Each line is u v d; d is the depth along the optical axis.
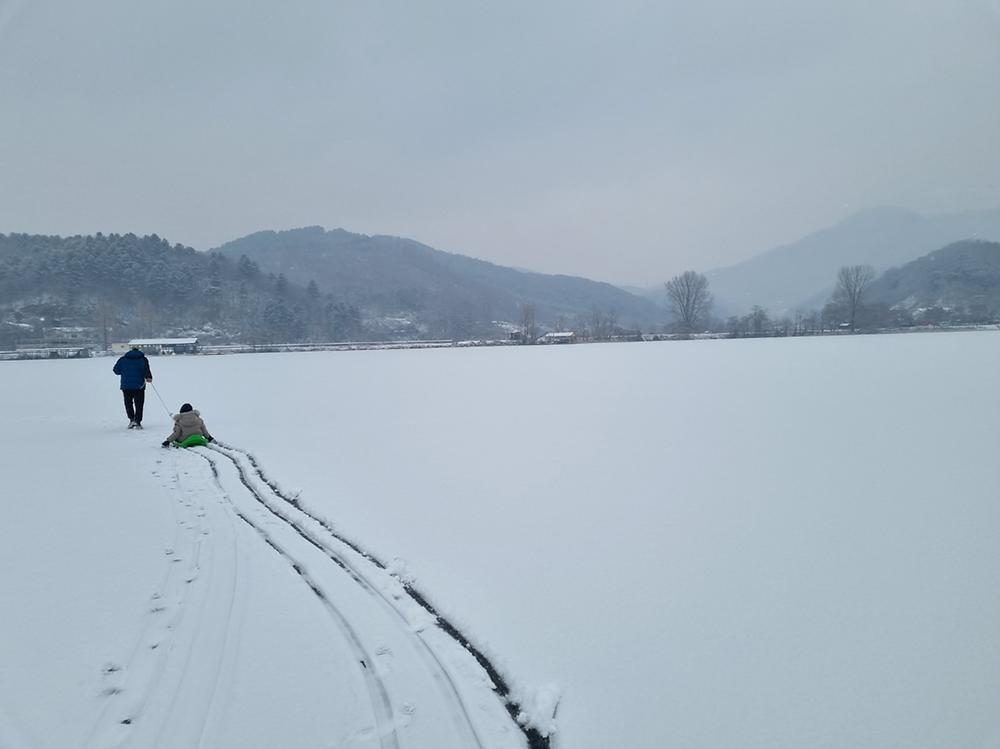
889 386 15.49
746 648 3.36
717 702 2.89
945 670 3.11
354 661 3.27
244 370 30.75
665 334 75.31
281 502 6.33
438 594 4.09
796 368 21.61
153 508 6.11
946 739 2.60
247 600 3.99
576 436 10.06
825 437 9.31
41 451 9.48
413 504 6.23
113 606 3.91
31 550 4.92
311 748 2.59
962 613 3.69
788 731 2.68
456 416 12.73
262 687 3.03
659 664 3.22
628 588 4.15
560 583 4.25
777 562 4.55
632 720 2.78
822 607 3.82
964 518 5.42
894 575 4.27
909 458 7.82
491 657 3.32
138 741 2.64
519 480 7.21
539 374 23.31
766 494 6.37
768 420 11.02
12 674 3.16
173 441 9.86
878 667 3.15
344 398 16.81
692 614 3.76
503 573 4.44
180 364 38.50
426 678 3.12
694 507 5.98
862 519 5.48
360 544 5.05
